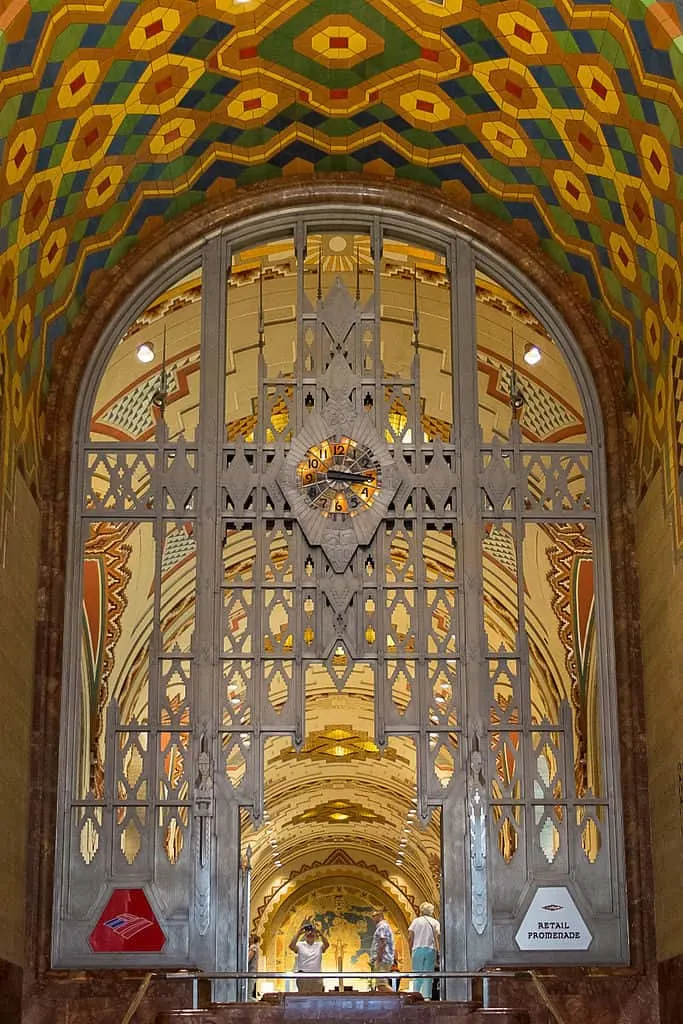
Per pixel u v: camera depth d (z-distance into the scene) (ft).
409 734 43.65
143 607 67.97
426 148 47.14
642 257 43.16
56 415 45.93
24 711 42.22
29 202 40.70
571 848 43.01
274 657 44.16
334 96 45.16
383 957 88.38
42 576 44.29
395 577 44.96
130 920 42.04
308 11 41.39
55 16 36.37
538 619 69.41
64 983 41.32
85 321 47.11
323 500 45.44
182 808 43.34
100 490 57.67
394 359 59.88
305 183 48.42
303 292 47.62
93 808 43.04
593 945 42.22
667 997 40.50
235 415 62.49
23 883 41.52
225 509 45.47
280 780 118.73
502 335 55.83
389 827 139.23
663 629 42.06
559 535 62.44
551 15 38.86
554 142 43.78
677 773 40.29
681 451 40.75
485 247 48.44
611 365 47.19
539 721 75.41
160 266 47.96
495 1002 41.37
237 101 44.70
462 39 41.88
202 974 39.11
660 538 42.63
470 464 46.14
